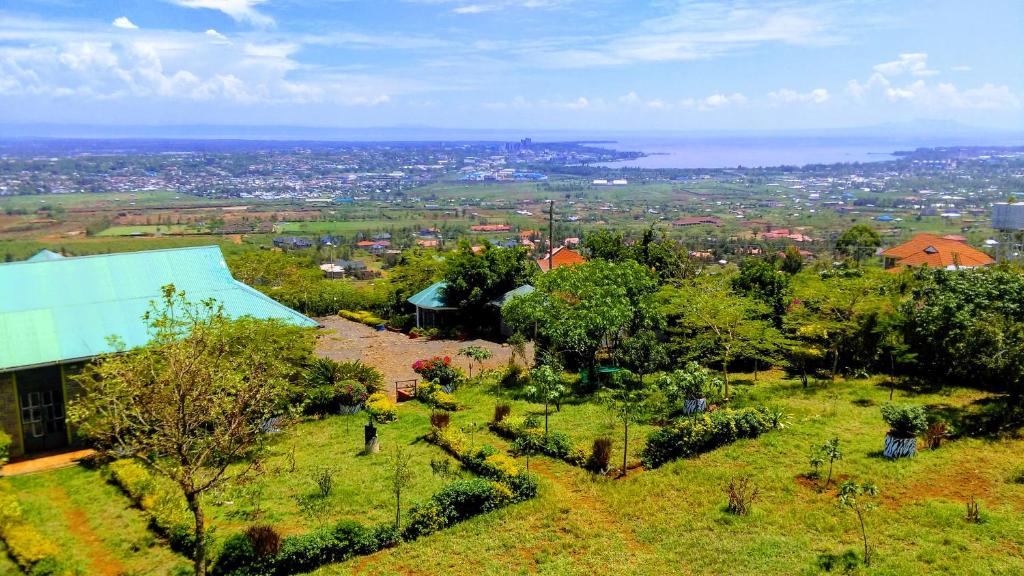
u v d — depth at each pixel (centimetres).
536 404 2769
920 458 1944
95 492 1933
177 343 1410
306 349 2631
